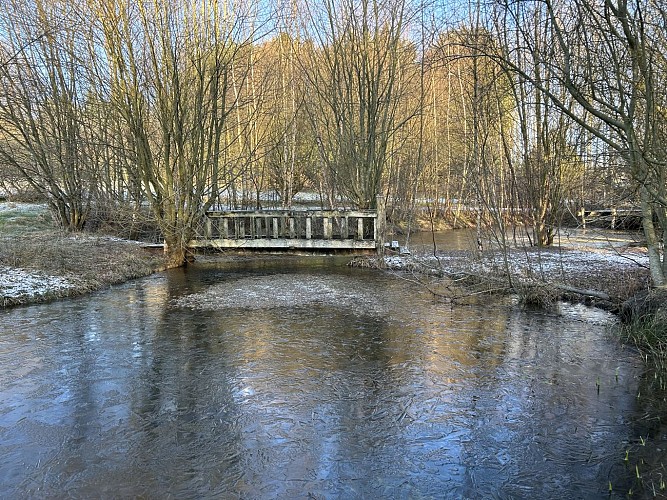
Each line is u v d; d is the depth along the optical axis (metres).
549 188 15.55
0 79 15.61
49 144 16.80
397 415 5.17
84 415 5.14
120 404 5.39
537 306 9.64
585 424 4.97
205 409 5.29
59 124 16.70
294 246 16.25
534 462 4.33
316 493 3.91
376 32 16.30
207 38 14.20
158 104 13.92
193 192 14.97
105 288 11.42
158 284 11.97
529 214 16.02
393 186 23.41
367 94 16.55
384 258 14.34
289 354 6.95
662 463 4.28
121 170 17.55
